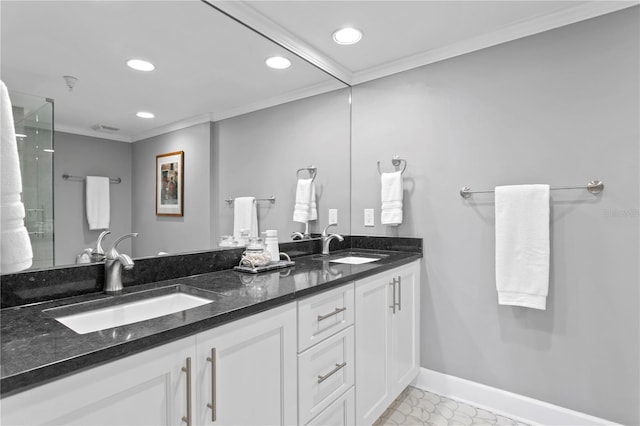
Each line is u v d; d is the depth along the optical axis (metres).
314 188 2.30
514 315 1.91
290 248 2.14
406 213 2.28
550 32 1.80
